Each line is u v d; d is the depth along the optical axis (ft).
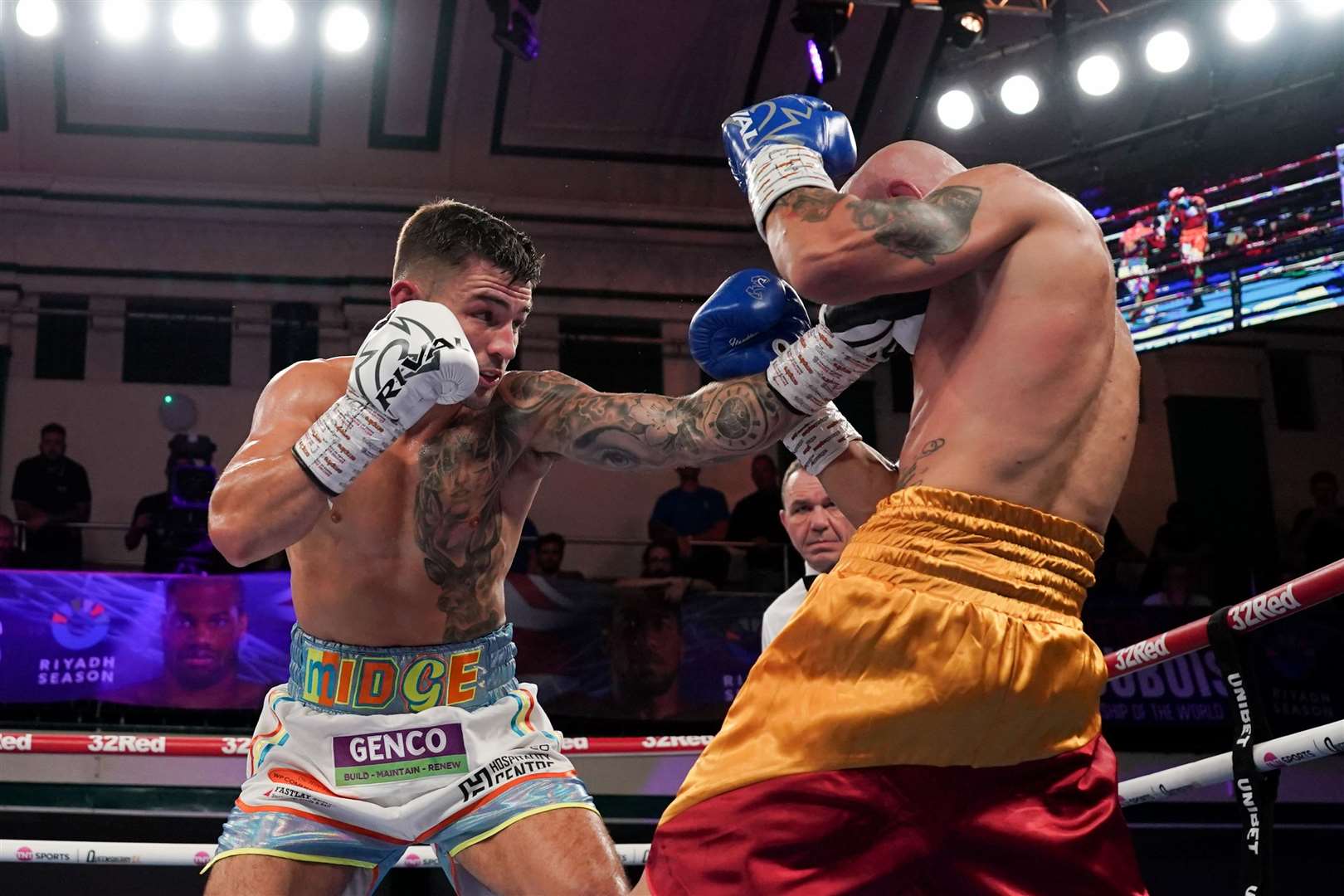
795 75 31.73
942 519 5.06
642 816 21.17
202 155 32.19
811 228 5.34
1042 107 29.58
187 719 20.98
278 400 6.72
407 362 5.94
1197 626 7.26
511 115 32.14
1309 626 22.84
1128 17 26.04
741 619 22.70
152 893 16.49
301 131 32.09
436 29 30.40
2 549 24.63
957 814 4.90
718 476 31.83
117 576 21.18
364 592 6.73
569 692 21.74
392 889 15.31
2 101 30.66
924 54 30.12
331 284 32.65
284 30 25.88
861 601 5.01
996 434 5.13
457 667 6.79
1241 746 6.95
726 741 5.15
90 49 30.35
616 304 33.68
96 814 18.97
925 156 5.90
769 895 4.81
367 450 6.04
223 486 6.15
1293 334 35.76
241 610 21.40
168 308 32.22
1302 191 24.23
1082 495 5.22
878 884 4.84
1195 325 25.16
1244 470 34.78
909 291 5.30
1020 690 4.87
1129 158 28.99
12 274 31.48
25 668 20.43
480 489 6.91
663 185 33.76
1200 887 20.30
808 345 6.26
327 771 6.59
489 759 6.65
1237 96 28.58
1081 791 5.02
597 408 6.81
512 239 6.81
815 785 4.86
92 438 30.96
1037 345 5.15
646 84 32.01
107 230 32.19
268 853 6.38
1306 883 20.72
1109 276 5.43
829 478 6.46
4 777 19.90
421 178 33.01
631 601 22.40
